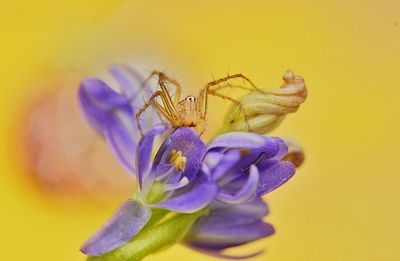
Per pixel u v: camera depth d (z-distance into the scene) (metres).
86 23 0.24
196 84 0.24
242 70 0.24
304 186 0.23
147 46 0.24
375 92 0.24
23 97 0.24
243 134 0.16
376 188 0.23
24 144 0.23
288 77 0.17
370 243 0.23
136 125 0.18
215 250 0.17
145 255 0.17
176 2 0.24
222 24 0.24
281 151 0.17
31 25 0.24
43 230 0.23
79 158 0.23
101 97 0.18
